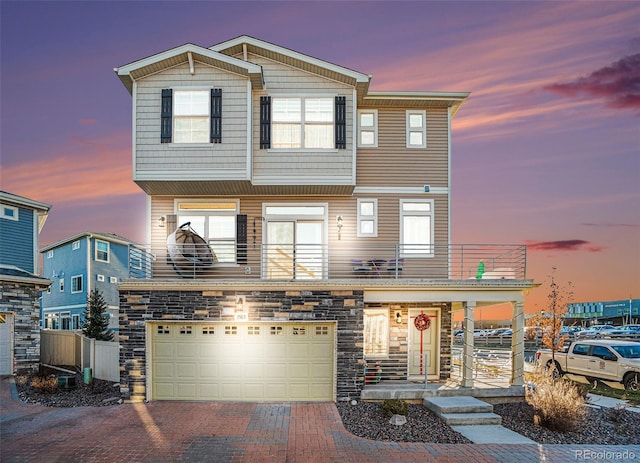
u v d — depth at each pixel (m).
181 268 13.67
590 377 14.82
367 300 12.60
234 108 13.35
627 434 9.61
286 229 14.58
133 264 13.93
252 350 12.30
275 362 12.28
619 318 59.16
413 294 12.70
